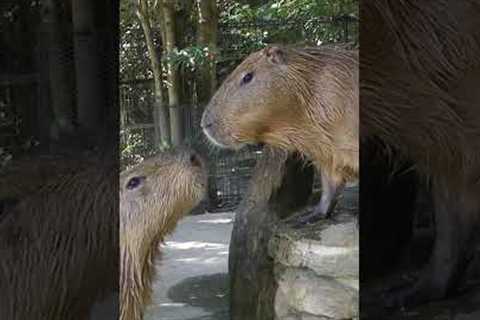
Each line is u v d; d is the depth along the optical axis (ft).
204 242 5.43
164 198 5.29
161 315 5.37
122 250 5.25
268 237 5.53
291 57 5.55
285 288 5.63
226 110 5.42
